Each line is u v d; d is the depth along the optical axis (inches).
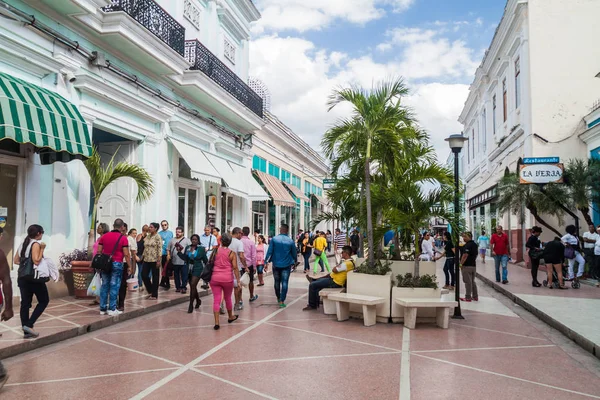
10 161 371.9
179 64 559.8
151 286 447.5
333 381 214.2
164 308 416.5
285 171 1228.5
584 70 800.3
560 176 652.7
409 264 430.9
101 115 465.4
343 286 411.2
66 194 424.2
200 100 675.4
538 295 485.7
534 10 821.9
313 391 200.5
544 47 812.6
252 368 233.6
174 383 209.6
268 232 1074.7
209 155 701.9
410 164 437.7
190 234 686.5
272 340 295.7
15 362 241.3
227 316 379.9
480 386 210.8
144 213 543.5
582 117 791.7
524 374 231.0
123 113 505.4
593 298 464.8
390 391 201.6
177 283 487.5
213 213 754.8
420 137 469.1
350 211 540.4
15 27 362.0
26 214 380.2
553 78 806.5
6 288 200.5
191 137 658.8
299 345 283.1
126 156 545.0
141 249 484.4
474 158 1525.6
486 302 479.8
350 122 409.1
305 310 414.3
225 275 337.1
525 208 764.6
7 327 296.2
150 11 510.6
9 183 374.9
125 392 197.6
